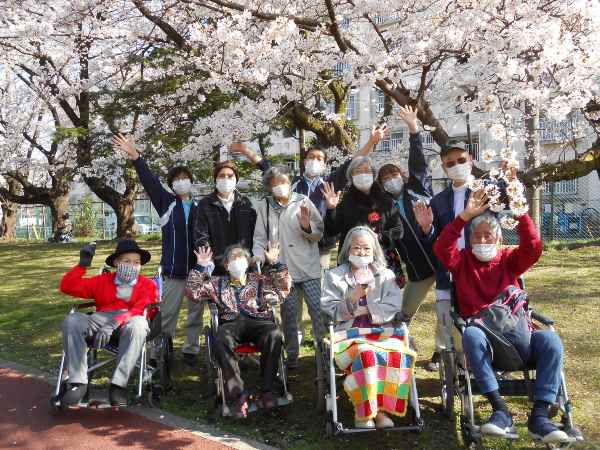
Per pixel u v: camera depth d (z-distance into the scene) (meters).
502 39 5.48
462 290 3.83
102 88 13.08
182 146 10.92
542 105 5.20
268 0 6.96
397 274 4.38
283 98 7.88
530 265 3.72
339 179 5.30
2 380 4.96
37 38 9.98
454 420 3.80
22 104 18.72
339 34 6.84
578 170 9.52
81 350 4.11
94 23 9.95
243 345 4.20
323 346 3.98
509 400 4.13
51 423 4.03
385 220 4.65
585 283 7.59
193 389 4.66
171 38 9.26
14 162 18.70
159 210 5.26
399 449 3.48
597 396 4.10
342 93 11.03
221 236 4.94
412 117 4.83
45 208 30.42
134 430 3.88
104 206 28.20
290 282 4.41
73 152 18.42
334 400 3.49
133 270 4.57
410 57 6.21
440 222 4.31
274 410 4.16
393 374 3.49
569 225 14.91
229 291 4.33
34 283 10.36
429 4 6.46
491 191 3.71
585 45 5.07
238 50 6.47
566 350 5.04
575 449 3.37
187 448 3.60
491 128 4.60
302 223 4.71
